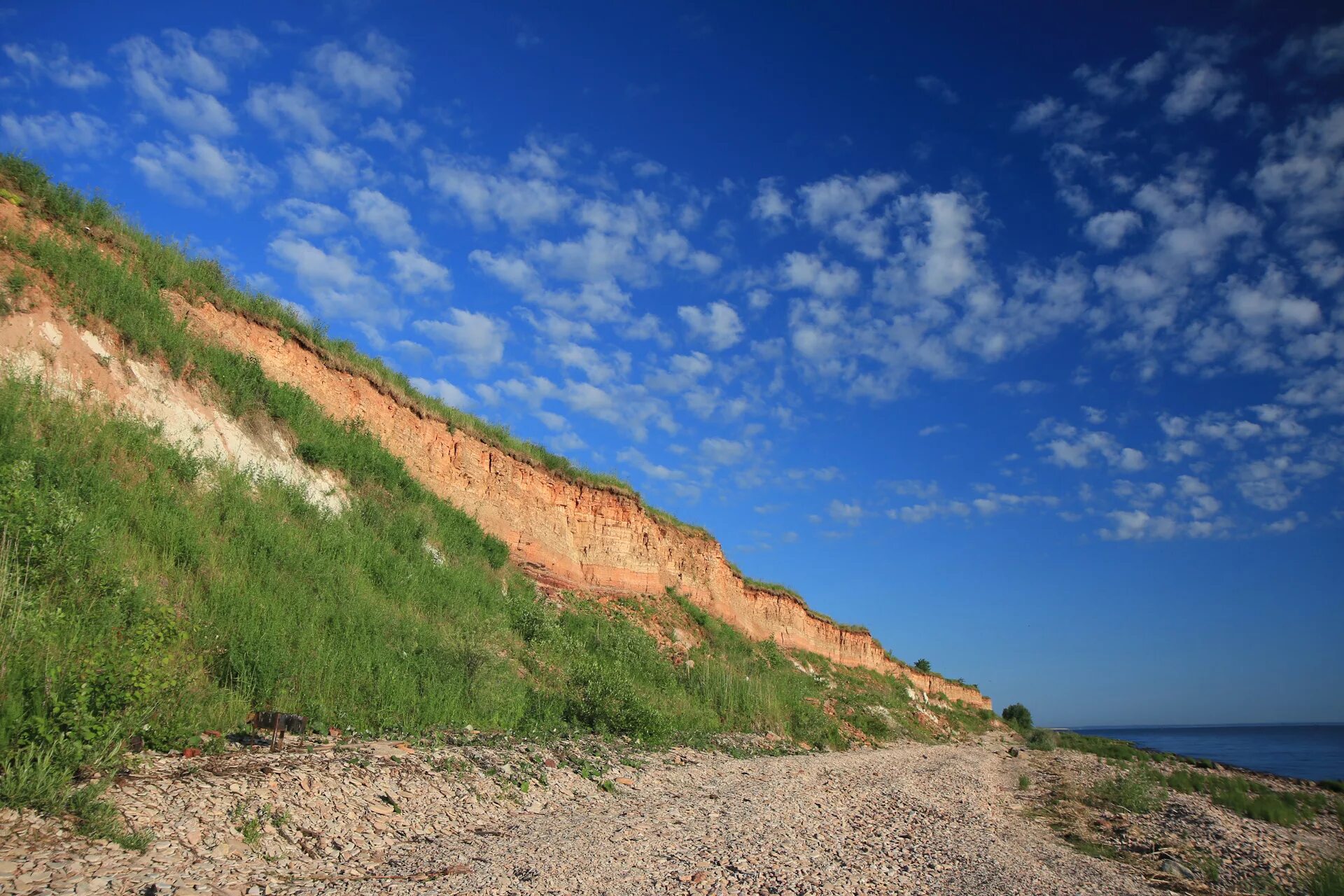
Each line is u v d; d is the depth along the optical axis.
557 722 17.55
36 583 10.59
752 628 42.72
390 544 20.38
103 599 11.02
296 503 18.45
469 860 8.57
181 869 6.86
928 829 13.76
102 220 18.41
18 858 6.22
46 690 8.02
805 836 11.54
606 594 31.30
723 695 26.91
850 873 9.56
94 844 6.80
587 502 32.53
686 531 39.31
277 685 12.16
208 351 18.95
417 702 14.23
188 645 11.87
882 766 23.98
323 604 15.34
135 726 8.68
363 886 7.37
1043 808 20.02
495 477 28.17
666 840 10.29
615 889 7.92
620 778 14.45
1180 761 46.97
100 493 13.44
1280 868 14.79
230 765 9.29
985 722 67.38
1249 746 125.06
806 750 26.14
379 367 25.55
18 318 14.87
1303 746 123.81
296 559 16.08
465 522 25.23
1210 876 13.36
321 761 10.22
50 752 7.35
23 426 13.36
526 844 9.44
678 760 17.89
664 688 25.09
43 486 12.51
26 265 15.70
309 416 21.38
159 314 18.03
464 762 12.16
